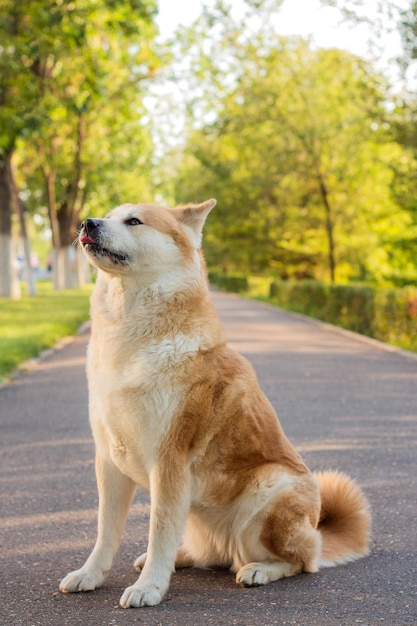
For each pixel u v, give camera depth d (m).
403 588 4.52
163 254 4.60
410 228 34.25
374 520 5.91
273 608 4.21
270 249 44.94
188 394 4.45
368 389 12.58
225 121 40.69
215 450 4.57
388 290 21.23
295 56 38.69
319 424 9.66
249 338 21.72
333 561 4.91
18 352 16.36
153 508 4.45
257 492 4.61
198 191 51.69
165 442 4.43
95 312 4.68
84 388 12.79
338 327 25.56
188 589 4.57
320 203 38.28
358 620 4.04
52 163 44.69
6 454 8.23
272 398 11.65
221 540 4.79
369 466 7.56
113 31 26.25
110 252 4.49
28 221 70.75
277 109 38.34
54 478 7.25
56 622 4.09
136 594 4.30
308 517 4.69
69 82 30.23
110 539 4.69
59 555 5.23
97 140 44.94
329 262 40.50
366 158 36.59
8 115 22.27
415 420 9.95
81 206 52.50
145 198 62.38
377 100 24.59
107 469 4.67
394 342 20.44
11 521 5.98
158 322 4.51
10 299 37.41
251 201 47.34
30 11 21.41
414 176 26.50
